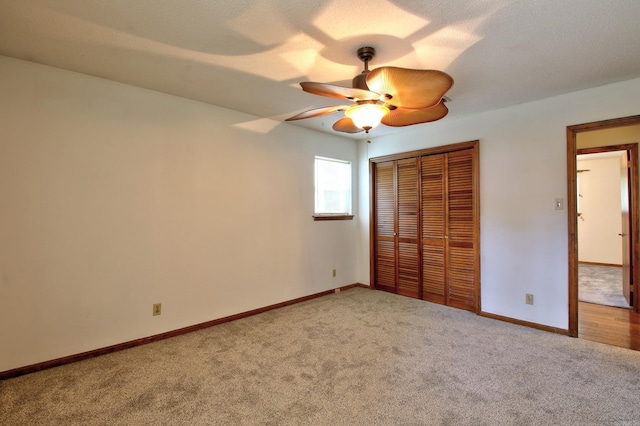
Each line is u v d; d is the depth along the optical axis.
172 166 2.83
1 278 2.12
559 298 2.87
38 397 1.91
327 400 1.88
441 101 1.95
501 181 3.22
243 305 3.32
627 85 2.54
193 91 2.74
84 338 2.41
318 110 1.99
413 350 2.53
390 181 4.29
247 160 3.35
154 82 2.55
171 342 2.70
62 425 1.67
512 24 1.75
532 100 2.99
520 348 2.56
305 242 3.93
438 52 2.06
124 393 1.95
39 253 2.24
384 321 3.18
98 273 2.47
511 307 3.16
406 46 1.98
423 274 3.94
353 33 1.84
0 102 2.11
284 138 3.70
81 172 2.39
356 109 1.88
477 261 3.38
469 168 3.48
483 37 1.88
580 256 6.68
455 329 2.96
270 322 3.17
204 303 3.03
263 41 1.93
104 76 2.44
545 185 2.95
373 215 4.48
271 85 2.61
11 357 2.15
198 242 2.99
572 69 2.33
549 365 2.28
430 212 3.85
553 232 2.91
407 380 2.09
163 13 1.66
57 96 2.29
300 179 3.88
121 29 1.80
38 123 2.23
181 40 1.92
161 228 2.77
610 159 6.35
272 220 3.58
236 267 3.26
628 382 2.06
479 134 3.38
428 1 1.55
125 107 2.58
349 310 3.54
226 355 2.46
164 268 2.79
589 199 6.57
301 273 3.88
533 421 1.68
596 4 1.58
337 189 4.48
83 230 2.40
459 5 1.58
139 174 2.65
